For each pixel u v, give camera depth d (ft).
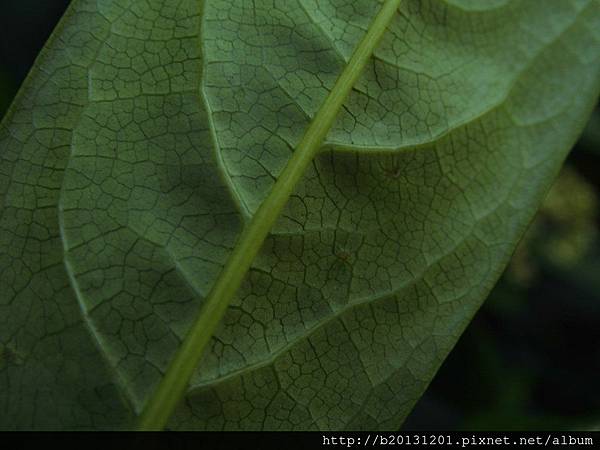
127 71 0.30
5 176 0.29
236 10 0.31
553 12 0.35
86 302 0.28
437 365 0.31
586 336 0.71
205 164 0.30
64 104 0.29
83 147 0.29
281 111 0.31
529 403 0.65
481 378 0.56
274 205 0.30
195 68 0.30
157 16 0.30
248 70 0.31
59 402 0.27
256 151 0.30
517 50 0.35
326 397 0.29
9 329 0.28
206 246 0.29
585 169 0.64
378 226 0.31
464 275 0.32
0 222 0.28
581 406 0.67
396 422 0.30
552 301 0.72
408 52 0.33
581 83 0.35
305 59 0.31
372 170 0.31
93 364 0.28
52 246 0.28
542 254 0.73
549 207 0.73
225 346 0.29
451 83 0.33
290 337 0.29
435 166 0.32
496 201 0.33
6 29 0.51
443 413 0.55
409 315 0.31
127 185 0.29
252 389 0.29
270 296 0.29
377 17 0.32
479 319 0.64
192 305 0.29
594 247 0.77
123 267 0.29
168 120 0.30
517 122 0.34
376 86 0.32
